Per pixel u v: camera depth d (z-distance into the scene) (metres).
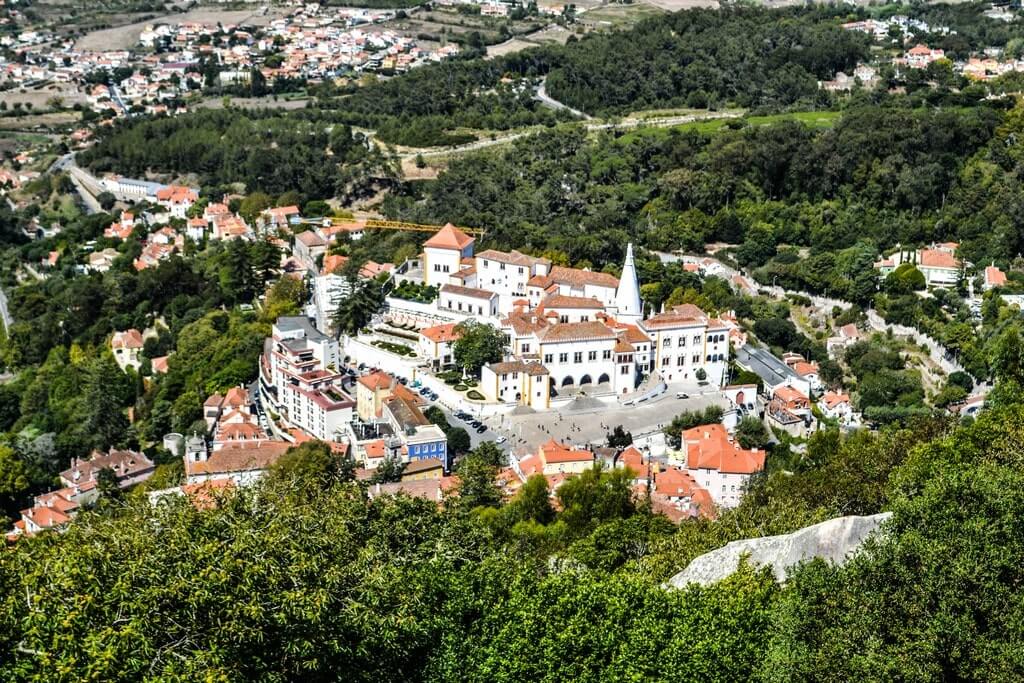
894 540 91.06
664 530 158.50
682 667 91.06
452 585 98.75
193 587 79.56
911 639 82.06
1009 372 175.75
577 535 165.75
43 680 74.62
